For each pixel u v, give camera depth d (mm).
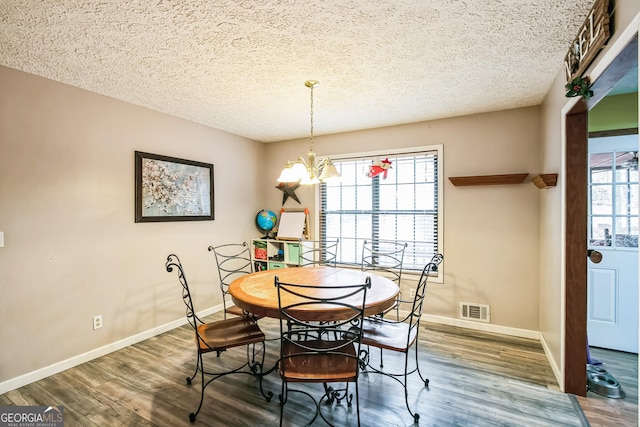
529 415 1869
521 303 3039
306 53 2002
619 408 1931
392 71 2271
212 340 1985
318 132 3994
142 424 1807
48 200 2336
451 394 2090
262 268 4277
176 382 2248
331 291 2021
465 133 3271
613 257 2689
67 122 2445
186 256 3426
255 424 1809
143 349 2785
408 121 3492
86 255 2562
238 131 3943
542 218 2857
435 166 3477
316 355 1811
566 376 2098
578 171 2043
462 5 1527
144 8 1526
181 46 1906
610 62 1346
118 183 2789
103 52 1972
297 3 1496
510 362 2521
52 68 2182
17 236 2176
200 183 3568
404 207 3660
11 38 1793
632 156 2629
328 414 1893
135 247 2924
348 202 4020
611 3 1321
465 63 2152
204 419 1853
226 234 3943
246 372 2205
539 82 2461
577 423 1794
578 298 2061
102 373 2367
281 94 2695
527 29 1741
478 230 3213
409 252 3623
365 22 1665
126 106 2855
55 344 2367
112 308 2738
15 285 2166
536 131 2971
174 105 2967
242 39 1830
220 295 3836
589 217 2775
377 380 2279
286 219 4273
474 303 3230
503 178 2951
